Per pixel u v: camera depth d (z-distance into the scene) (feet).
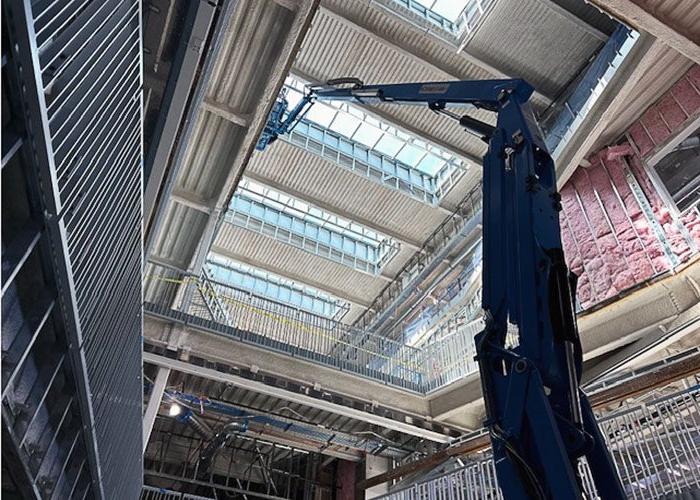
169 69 27.32
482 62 56.39
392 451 64.75
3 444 11.78
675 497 30.09
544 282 15.70
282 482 69.92
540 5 52.06
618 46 46.68
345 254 83.20
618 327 45.62
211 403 55.47
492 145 20.89
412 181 73.56
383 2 53.11
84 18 11.13
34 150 9.74
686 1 39.42
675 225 46.06
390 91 30.35
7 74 8.68
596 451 13.96
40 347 12.76
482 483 38.06
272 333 55.11
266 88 42.09
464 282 71.46
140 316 23.21
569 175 51.06
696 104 48.32
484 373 15.56
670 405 33.22
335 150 69.51
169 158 31.81
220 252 80.48
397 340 80.89
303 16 38.06
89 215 13.84
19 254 9.87
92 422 16.84
